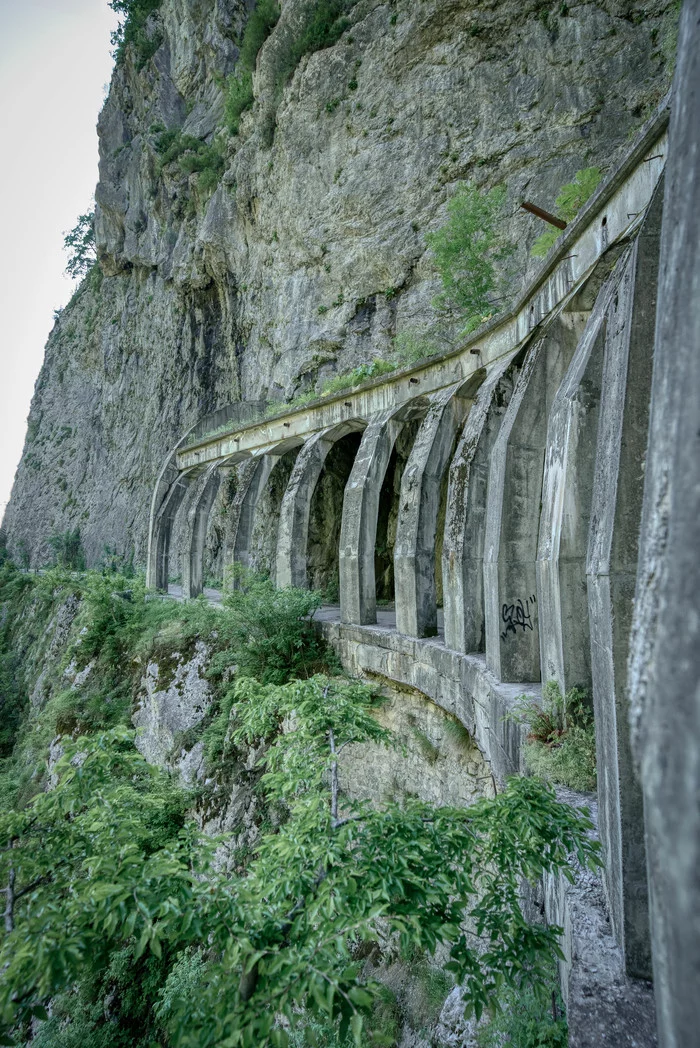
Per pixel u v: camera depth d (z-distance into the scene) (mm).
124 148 43281
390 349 21641
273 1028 2246
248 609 13656
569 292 7344
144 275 41125
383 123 21734
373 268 22141
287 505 15773
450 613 9289
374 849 2973
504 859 3104
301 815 3604
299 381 24047
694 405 1286
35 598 33531
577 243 7109
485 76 19141
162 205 36625
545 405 7453
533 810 3201
